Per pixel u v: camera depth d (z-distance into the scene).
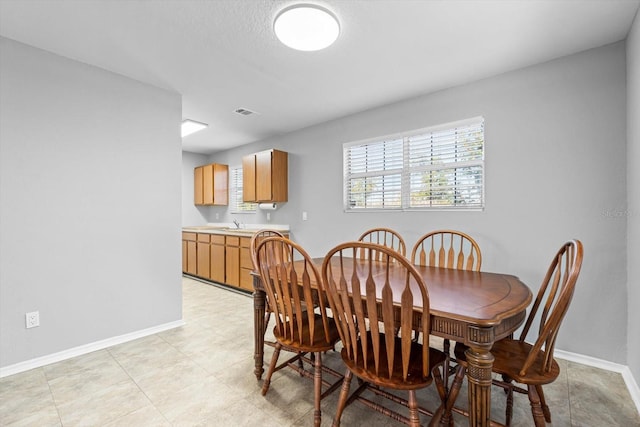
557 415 1.61
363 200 3.50
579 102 2.21
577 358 2.20
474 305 1.28
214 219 5.87
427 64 2.38
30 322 2.12
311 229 4.01
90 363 2.17
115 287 2.53
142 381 1.93
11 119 2.05
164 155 2.85
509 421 1.53
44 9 1.74
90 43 2.10
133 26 1.91
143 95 2.71
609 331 2.10
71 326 2.29
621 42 2.06
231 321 3.04
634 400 1.74
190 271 5.12
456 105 2.77
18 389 1.84
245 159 4.55
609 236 2.10
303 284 1.56
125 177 2.60
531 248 2.40
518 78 2.45
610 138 2.10
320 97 3.06
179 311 2.94
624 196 2.05
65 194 2.28
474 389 1.16
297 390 1.85
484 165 2.62
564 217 2.26
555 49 2.17
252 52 2.21
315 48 2.03
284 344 1.61
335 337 1.66
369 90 2.88
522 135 2.43
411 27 1.91
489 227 2.59
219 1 1.68
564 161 2.26
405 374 1.24
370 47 2.14
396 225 3.19
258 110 3.42
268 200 4.21
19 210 2.09
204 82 2.72
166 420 1.57
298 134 4.16
